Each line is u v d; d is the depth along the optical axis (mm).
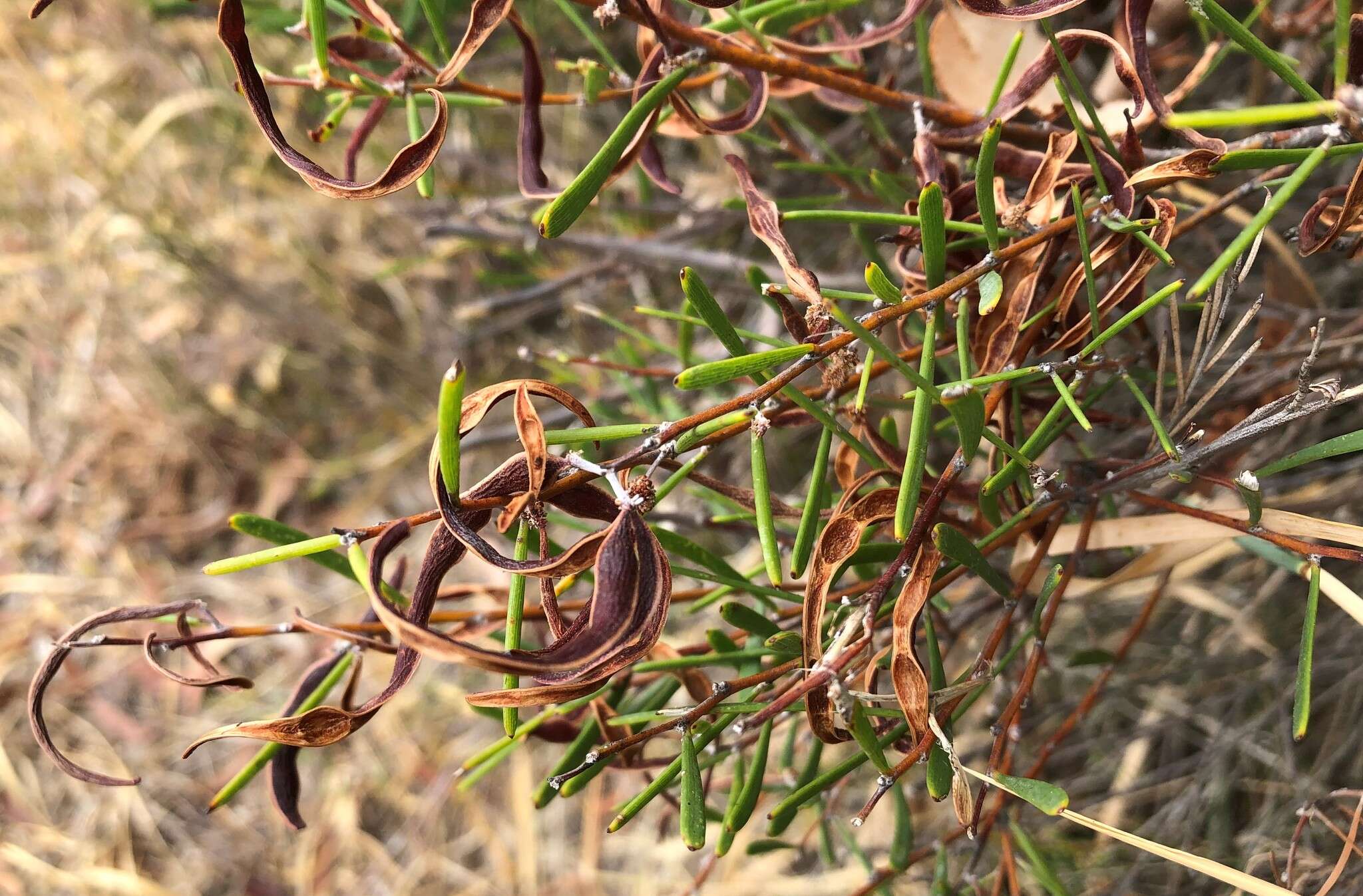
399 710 965
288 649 1030
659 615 322
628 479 346
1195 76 381
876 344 327
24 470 1145
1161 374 365
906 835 398
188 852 969
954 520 375
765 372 354
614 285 800
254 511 1088
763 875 753
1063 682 672
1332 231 343
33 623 1067
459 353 1000
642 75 362
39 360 1149
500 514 334
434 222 809
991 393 358
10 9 1030
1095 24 502
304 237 1034
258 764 366
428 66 375
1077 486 382
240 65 328
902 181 414
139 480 1119
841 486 384
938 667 362
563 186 854
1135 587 549
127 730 1019
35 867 962
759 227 351
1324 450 346
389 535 325
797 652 355
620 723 368
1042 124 378
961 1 340
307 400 1097
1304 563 361
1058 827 608
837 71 400
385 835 938
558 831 891
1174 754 635
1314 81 438
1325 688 576
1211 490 400
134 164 1039
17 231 1092
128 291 1110
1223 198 368
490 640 393
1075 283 353
